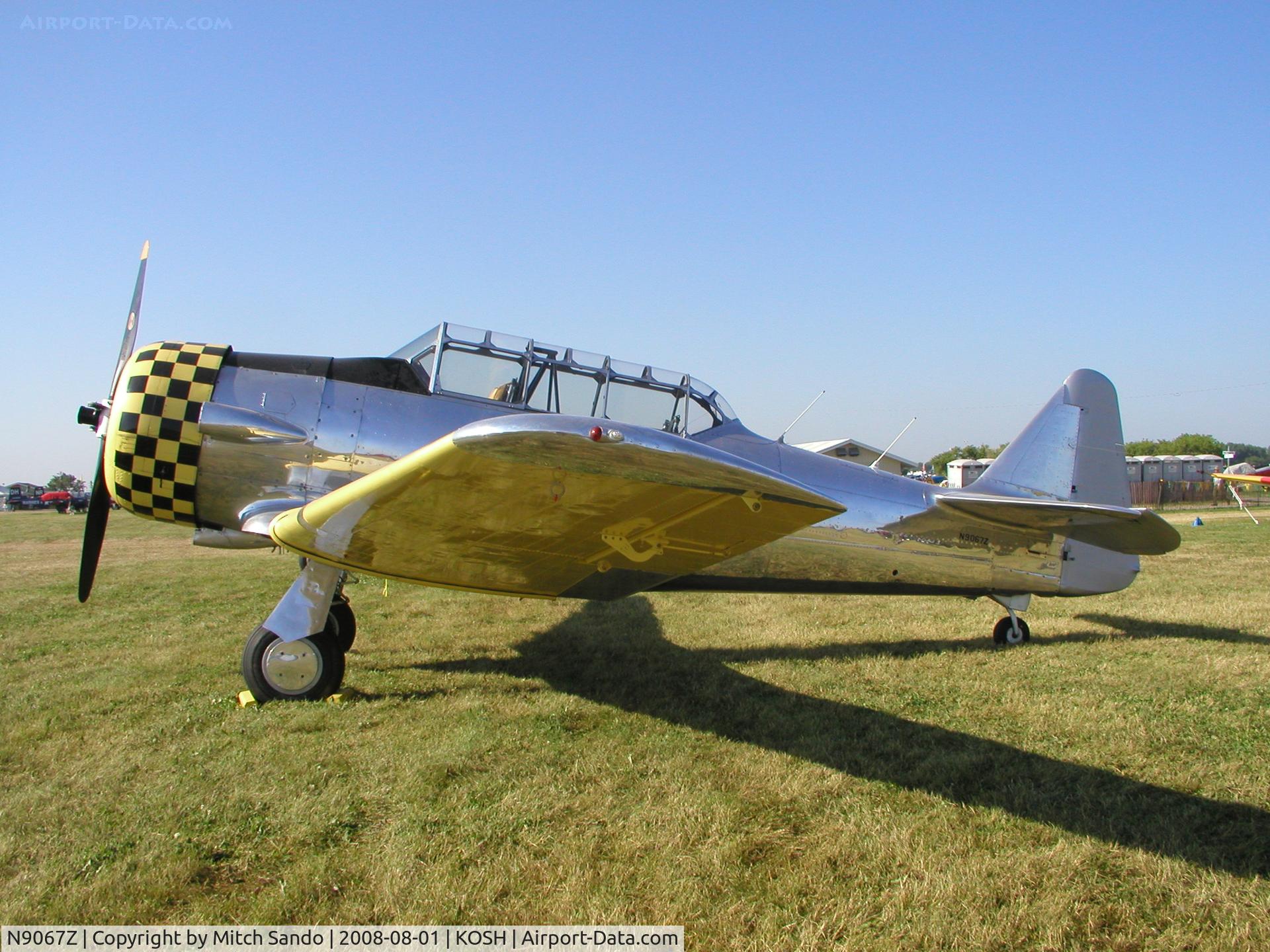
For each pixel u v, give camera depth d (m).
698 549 4.42
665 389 6.12
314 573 4.77
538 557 4.60
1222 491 38.41
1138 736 4.13
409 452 5.39
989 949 2.33
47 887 2.57
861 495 6.23
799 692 5.01
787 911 2.51
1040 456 7.31
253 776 3.48
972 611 8.05
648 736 4.09
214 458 5.35
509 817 3.11
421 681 5.17
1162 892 2.66
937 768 3.70
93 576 5.90
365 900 2.53
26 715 4.35
